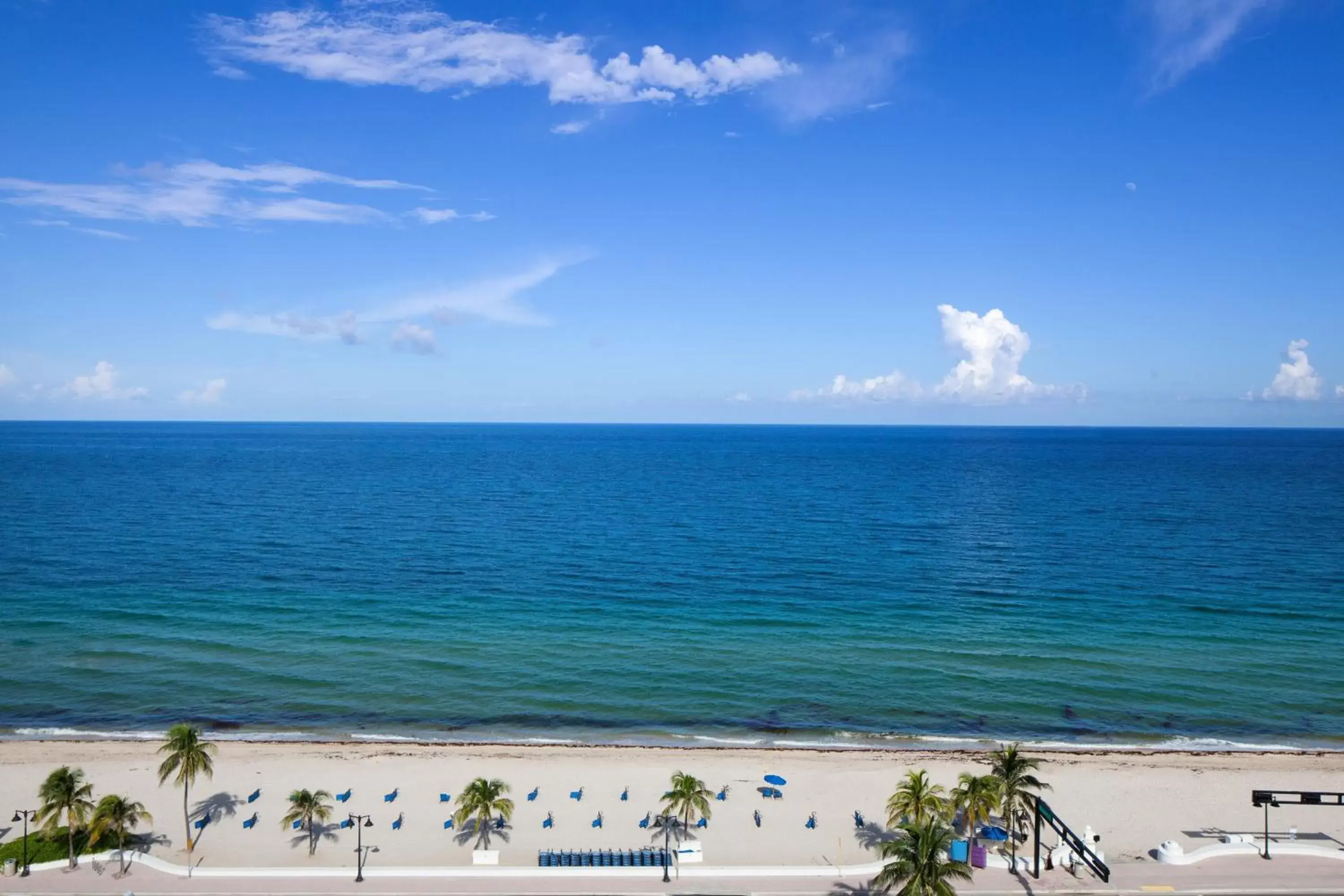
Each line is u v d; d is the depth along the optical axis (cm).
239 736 6494
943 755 6256
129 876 4416
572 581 11575
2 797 5400
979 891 4384
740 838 5053
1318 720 6975
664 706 7181
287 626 9194
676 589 11150
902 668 8106
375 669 7919
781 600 10625
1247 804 5556
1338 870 4622
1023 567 12525
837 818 5300
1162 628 9412
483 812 4722
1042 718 7000
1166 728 6825
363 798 5459
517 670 7956
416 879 4450
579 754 6228
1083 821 5328
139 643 8494
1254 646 8762
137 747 6219
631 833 5097
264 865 4641
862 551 13775
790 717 6994
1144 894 4359
